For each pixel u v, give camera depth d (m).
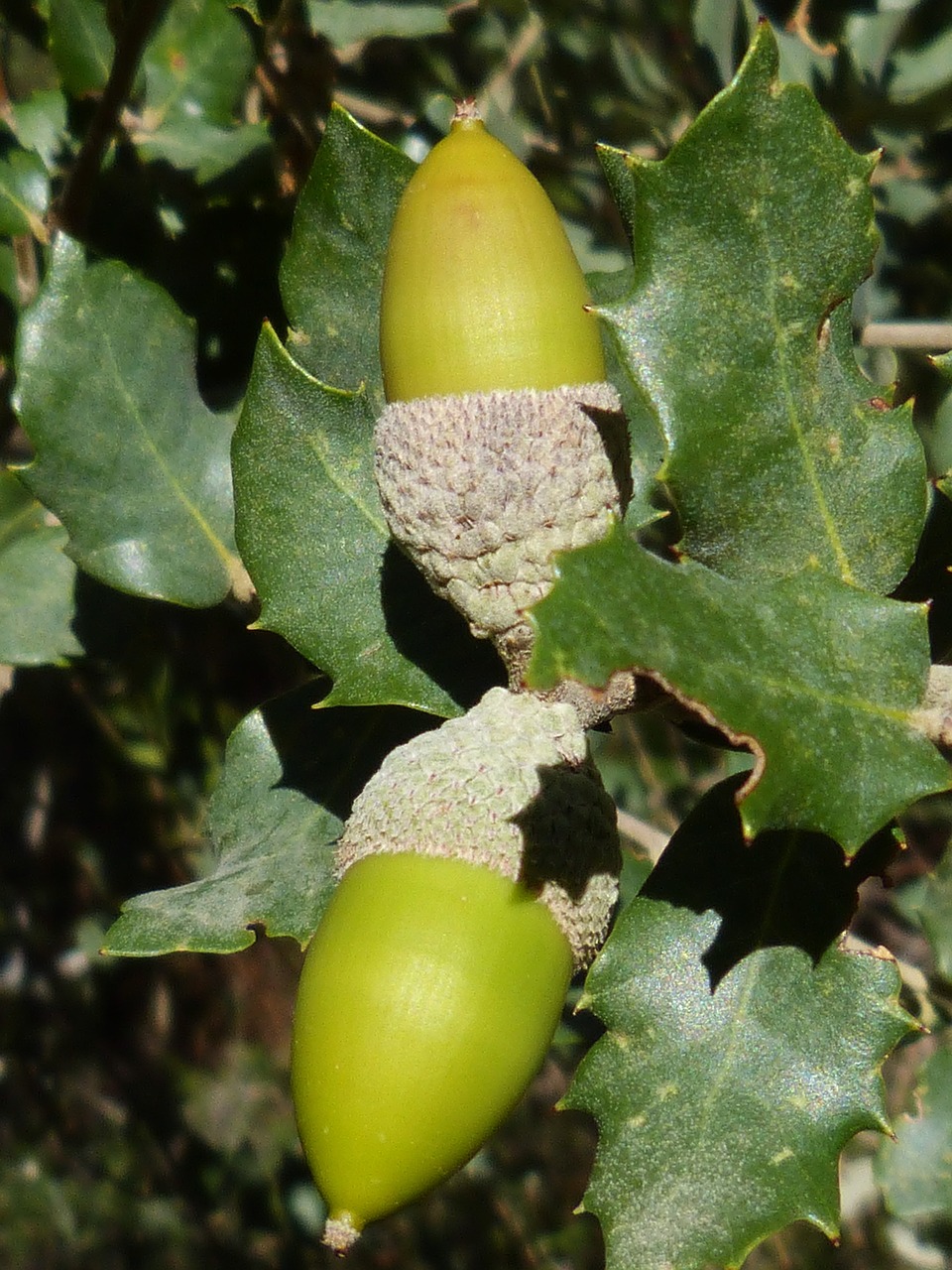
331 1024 0.12
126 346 0.16
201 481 0.17
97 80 0.19
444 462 0.13
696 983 0.13
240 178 0.19
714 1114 0.13
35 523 0.20
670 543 0.20
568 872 0.12
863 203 0.13
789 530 0.13
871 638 0.12
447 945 0.12
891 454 0.13
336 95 0.22
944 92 0.24
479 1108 0.12
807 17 0.23
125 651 0.18
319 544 0.15
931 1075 0.21
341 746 0.16
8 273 0.20
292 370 0.15
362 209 0.15
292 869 0.15
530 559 0.13
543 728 0.13
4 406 0.22
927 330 0.21
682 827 0.13
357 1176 0.12
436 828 0.12
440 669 0.14
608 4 0.25
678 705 0.13
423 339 0.13
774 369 0.13
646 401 0.13
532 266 0.13
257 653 0.25
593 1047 0.13
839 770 0.12
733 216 0.13
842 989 0.13
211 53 0.20
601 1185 0.13
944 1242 0.22
